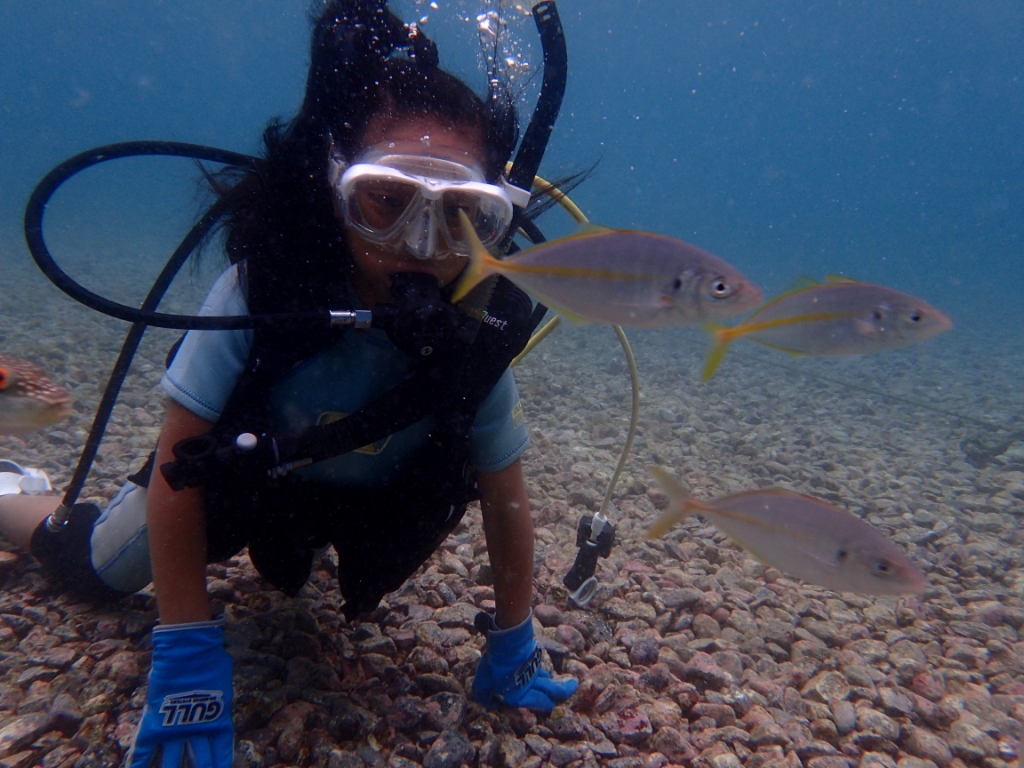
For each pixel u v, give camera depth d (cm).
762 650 106
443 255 68
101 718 77
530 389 263
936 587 131
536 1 74
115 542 89
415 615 102
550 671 94
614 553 132
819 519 71
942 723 94
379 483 80
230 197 76
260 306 71
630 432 109
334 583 109
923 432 279
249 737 77
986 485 207
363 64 69
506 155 77
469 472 82
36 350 232
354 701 84
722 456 215
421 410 70
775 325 79
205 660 72
